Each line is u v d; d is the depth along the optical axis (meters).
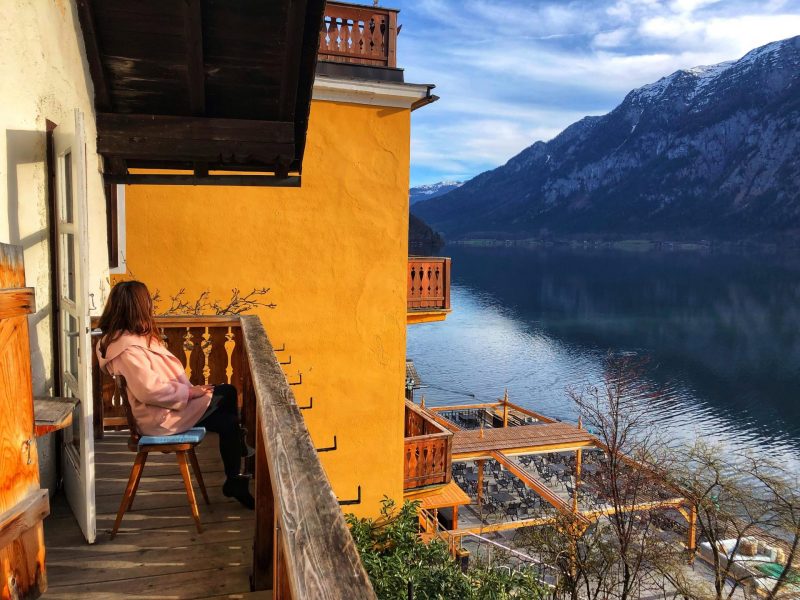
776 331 117.31
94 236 4.57
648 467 13.84
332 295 8.31
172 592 2.51
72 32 3.77
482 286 198.50
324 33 7.89
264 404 2.16
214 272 7.75
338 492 8.61
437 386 71.94
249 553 2.84
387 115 8.36
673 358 91.62
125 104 4.57
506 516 26.39
